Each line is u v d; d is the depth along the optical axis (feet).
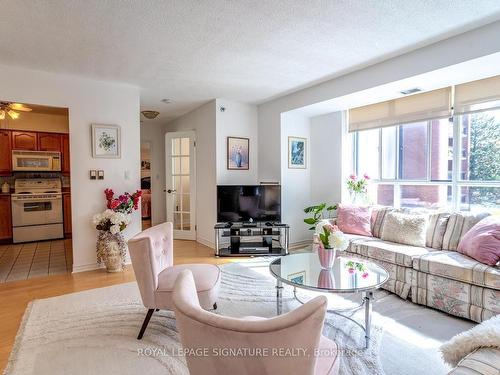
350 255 10.39
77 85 11.65
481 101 10.02
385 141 13.29
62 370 5.80
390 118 12.69
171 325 7.52
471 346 4.01
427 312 8.19
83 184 11.85
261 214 14.29
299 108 14.01
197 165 17.22
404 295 8.95
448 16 7.38
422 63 9.20
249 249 14.25
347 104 13.28
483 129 10.27
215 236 14.44
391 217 10.93
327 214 15.24
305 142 15.99
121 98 12.62
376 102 12.96
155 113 18.24
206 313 3.11
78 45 8.86
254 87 13.28
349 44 8.95
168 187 18.35
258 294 9.41
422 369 5.81
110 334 7.10
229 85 12.95
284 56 9.82
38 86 10.92
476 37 7.99
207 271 7.79
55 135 18.06
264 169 16.17
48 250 15.44
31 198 17.34
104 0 6.58
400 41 8.77
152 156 21.95
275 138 15.38
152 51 9.36
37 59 9.86
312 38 8.54
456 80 9.91
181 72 11.26
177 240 17.72
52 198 17.99
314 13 7.22
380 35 8.38
